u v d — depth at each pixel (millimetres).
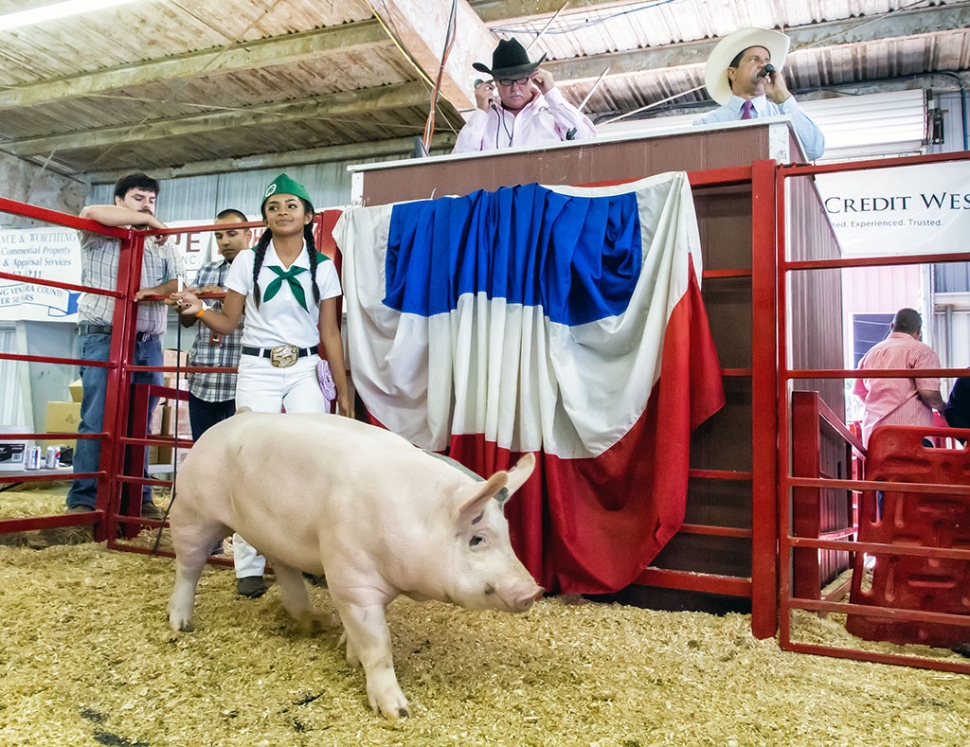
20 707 2254
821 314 4855
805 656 2977
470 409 3725
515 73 5027
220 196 13391
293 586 3043
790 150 3695
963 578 3141
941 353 9289
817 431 3439
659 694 2512
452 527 2311
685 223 3449
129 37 9977
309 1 8906
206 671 2582
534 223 3680
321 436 2656
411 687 2479
